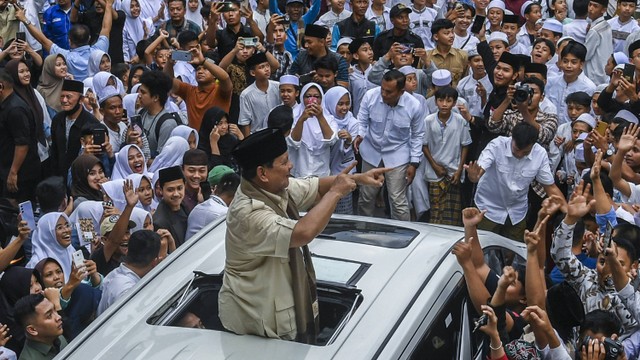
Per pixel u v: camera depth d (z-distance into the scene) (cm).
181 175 768
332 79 1038
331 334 485
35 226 757
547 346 504
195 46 1006
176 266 539
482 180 885
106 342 475
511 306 558
